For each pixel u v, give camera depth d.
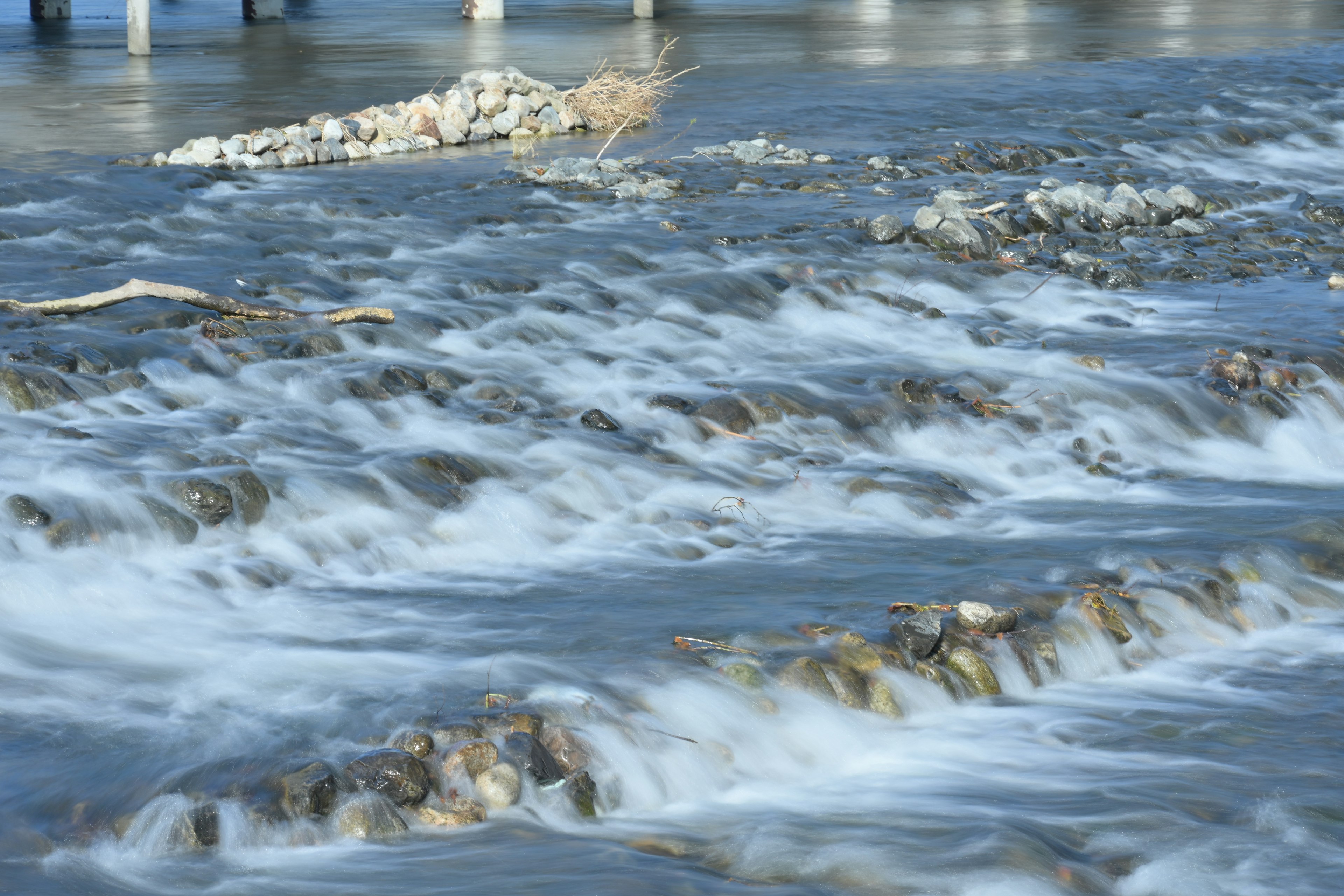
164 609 7.93
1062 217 17.80
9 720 6.52
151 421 10.23
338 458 9.85
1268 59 32.50
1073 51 34.09
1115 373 12.65
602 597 8.27
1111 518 10.04
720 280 14.43
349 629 7.75
